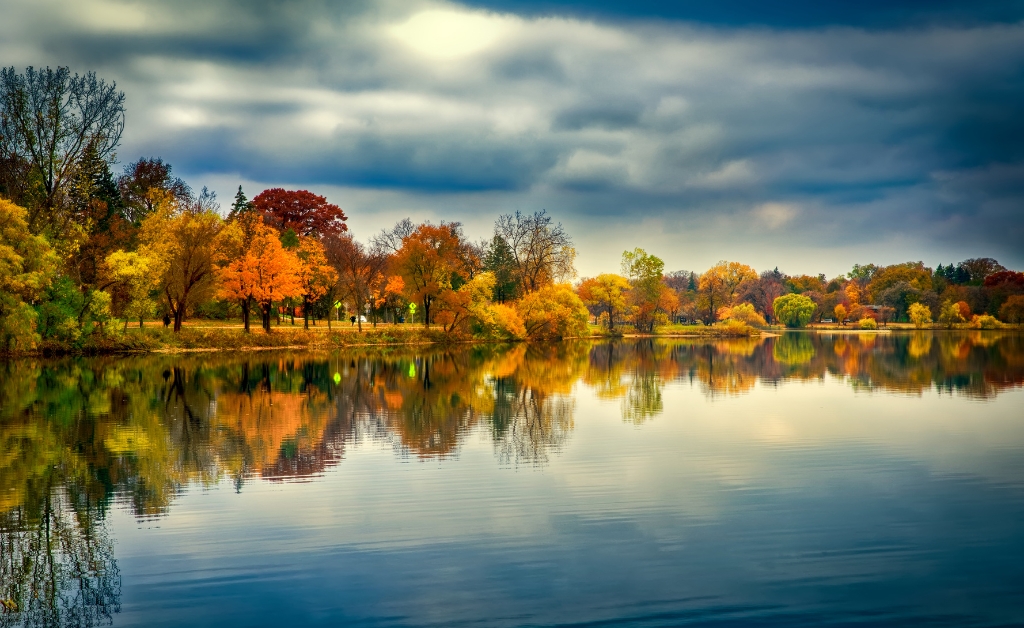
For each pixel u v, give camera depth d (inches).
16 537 618.2
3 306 1824.6
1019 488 759.1
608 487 762.8
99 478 800.9
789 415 1224.8
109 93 2172.7
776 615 478.9
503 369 2127.2
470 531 626.8
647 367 2224.4
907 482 783.1
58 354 2167.8
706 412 1261.1
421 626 463.5
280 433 1057.5
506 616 476.1
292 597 502.3
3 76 2064.5
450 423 1146.0
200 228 2456.9
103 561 564.7
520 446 965.2
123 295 2397.9
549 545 595.5
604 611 482.9
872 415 1224.2
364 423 1143.6
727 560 565.6
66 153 2135.8
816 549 589.0
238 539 609.6
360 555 574.6
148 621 470.6
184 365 2073.1
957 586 522.0
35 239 1915.6
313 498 724.7
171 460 886.4
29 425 1115.3
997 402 1382.9
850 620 474.0
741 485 768.3
